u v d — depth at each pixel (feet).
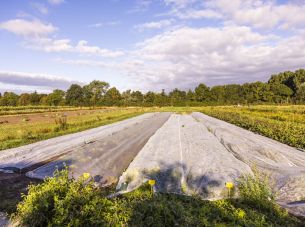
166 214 15.40
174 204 17.01
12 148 38.37
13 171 27.07
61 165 28.53
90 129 61.98
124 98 301.22
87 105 254.06
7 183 23.56
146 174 24.16
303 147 40.73
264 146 38.60
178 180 23.11
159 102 271.49
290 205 18.48
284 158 32.73
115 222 13.99
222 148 36.91
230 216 16.05
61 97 273.54
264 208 17.60
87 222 13.88
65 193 14.87
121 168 28.58
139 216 15.10
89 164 29.40
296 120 79.41
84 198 14.79
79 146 38.73
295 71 284.61
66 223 13.41
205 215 16.19
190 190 20.88
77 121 77.20
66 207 13.93
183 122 81.76
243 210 17.30
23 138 47.52
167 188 21.29
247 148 38.27
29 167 28.37
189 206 17.62
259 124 63.41
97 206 14.60
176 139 44.62
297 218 16.79
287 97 259.60
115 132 55.01
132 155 34.42
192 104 270.05
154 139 44.83
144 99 291.58
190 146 37.99
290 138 44.37
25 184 23.32
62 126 61.52
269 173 25.79
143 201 17.38
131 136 50.21
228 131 56.90
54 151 35.35
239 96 304.50
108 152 35.50
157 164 27.02
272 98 268.21
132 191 20.89
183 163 28.32
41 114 126.72
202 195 19.98
